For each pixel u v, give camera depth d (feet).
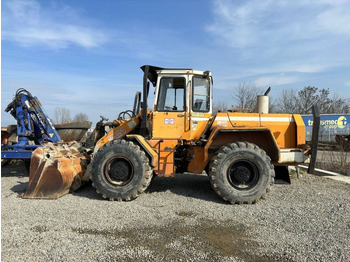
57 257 8.75
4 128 30.58
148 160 15.89
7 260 8.48
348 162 29.25
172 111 17.26
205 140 16.81
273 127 17.33
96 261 8.59
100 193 15.65
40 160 16.08
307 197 16.42
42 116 23.73
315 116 15.93
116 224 11.73
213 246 9.78
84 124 27.61
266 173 15.31
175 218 12.60
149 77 19.16
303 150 17.07
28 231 10.77
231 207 14.51
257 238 10.48
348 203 14.84
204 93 17.62
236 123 17.20
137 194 15.55
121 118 21.01
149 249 9.45
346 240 10.15
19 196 16.01
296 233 10.91
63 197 16.07
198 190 18.31
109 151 15.79
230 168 15.65
